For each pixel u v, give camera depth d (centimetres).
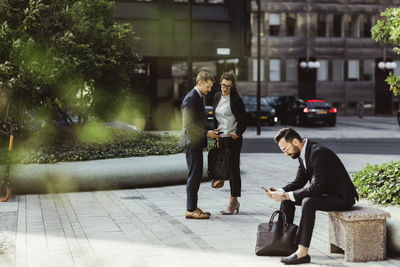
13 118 1145
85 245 596
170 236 638
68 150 1052
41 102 1116
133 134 1366
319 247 588
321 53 4894
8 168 873
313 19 4872
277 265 520
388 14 633
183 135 734
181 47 2716
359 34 4962
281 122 3391
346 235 528
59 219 734
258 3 2422
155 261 535
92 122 1372
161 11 2670
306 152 534
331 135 2420
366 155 1598
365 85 4978
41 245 596
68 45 1090
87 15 1223
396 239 538
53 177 942
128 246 593
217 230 668
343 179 529
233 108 751
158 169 1016
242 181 1101
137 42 2650
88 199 894
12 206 829
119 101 1321
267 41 4794
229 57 2852
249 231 662
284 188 567
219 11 2795
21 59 1043
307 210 523
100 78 1232
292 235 543
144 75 2767
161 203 856
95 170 967
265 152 1747
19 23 1112
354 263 524
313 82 4878
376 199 609
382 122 3569
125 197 912
